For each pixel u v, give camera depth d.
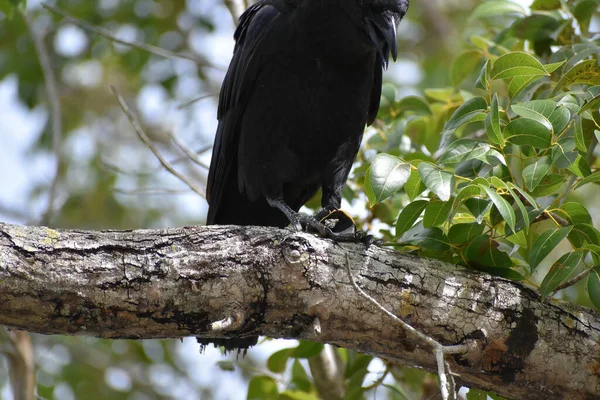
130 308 5.73
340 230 7.42
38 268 5.52
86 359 13.80
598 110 6.83
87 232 5.79
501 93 10.27
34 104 14.82
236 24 10.53
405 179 5.92
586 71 6.61
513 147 7.16
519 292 6.32
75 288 5.58
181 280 5.80
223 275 5.89
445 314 6.17
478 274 6.38
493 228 6.46
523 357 6.20
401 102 9.01
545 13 8.36
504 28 9.53
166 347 13.75
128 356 14.05
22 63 14.80
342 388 9.36
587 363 6.22
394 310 6.14
